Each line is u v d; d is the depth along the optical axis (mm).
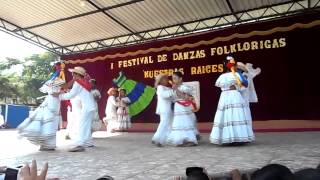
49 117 6117
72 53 13320
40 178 900
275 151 5102
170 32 11859
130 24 11188
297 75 9289
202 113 10477
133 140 8133
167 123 6727
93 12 10258
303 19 9344
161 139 6652
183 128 6539
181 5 9750
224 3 9586
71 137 8398
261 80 9672
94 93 8281
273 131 9062
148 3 9648
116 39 12641
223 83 6406
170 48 11281
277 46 9594
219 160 4496
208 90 10484
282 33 9555
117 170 3982
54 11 10320
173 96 6723
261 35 9812
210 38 10586
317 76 9070
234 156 4805
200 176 990
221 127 6340
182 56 11031
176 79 6805
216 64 10414
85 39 12617
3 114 18516
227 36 10297
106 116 11734
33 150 6188
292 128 9094
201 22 11000
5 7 10289
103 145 6961
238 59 10062
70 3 9742
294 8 9945
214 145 6496
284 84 9414
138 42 12547
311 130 8766
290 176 716
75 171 3971
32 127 5973
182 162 4445
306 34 9281
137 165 4309
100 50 12781
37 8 10172
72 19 10836
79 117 6223
